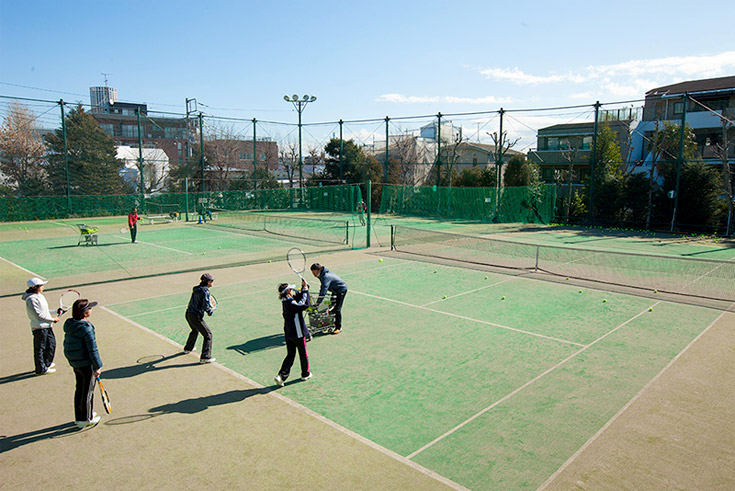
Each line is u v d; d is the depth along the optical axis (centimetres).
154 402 665
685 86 3884
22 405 660
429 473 498
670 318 1068
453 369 779
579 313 1105
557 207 3306
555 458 528
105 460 525
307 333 728
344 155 4534
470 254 1936
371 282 1425
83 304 589
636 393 693
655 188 2884
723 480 489
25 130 3978
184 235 2605
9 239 2450
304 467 508
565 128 4672
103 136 3775
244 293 1297
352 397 679
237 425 600
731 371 775
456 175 4441
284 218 3438
